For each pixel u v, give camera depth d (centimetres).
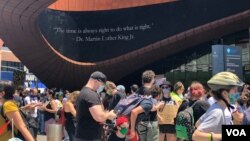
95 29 3903
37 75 4072
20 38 3431
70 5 3897
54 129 1092
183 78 3856
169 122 1034
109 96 1080
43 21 3656
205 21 3519
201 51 3788
